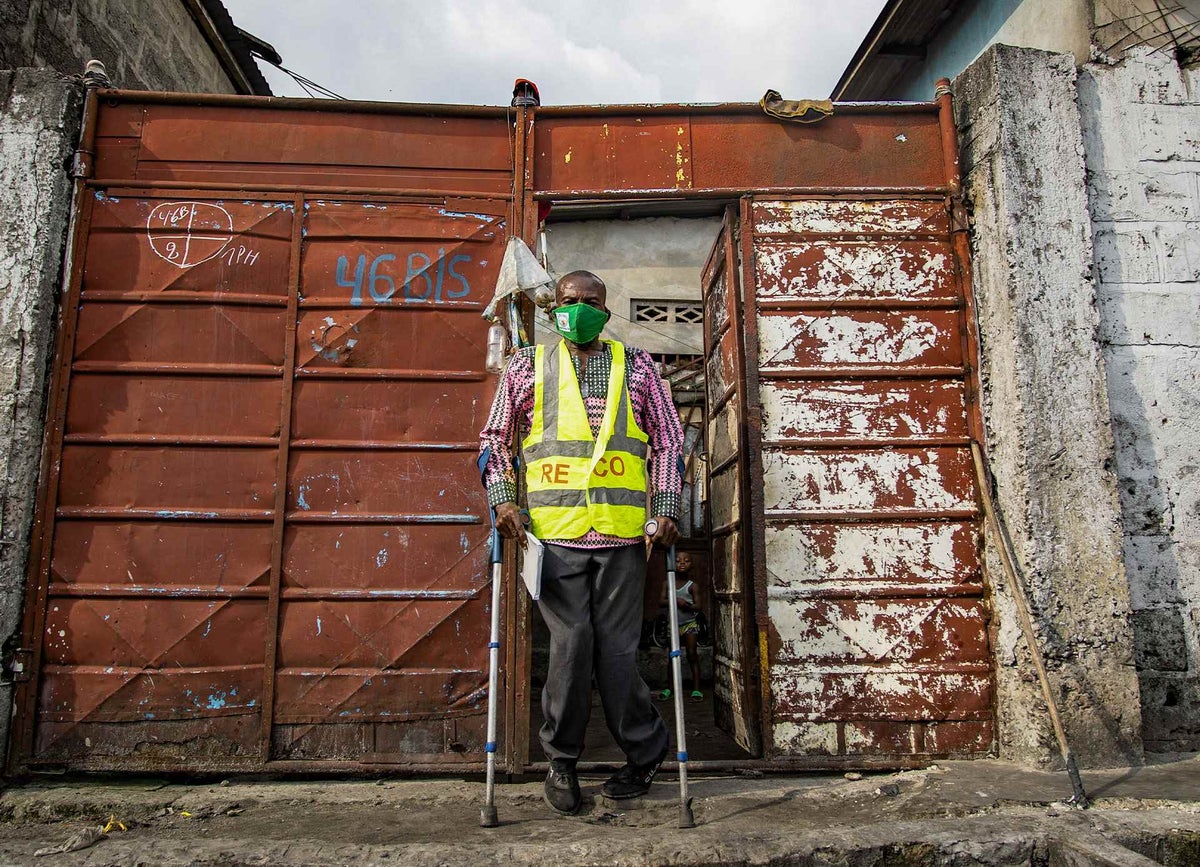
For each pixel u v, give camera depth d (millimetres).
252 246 3400
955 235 3600
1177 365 3588
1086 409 3281
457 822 2625
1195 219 3682
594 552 2703
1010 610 3209
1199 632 3461
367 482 3283
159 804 2783
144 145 3453
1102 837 2357
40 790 2918
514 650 3158
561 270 7523
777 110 3623
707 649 6691
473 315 3422
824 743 3221
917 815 2602
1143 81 3758
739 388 3504
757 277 3539
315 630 3170
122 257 3355
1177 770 3051
